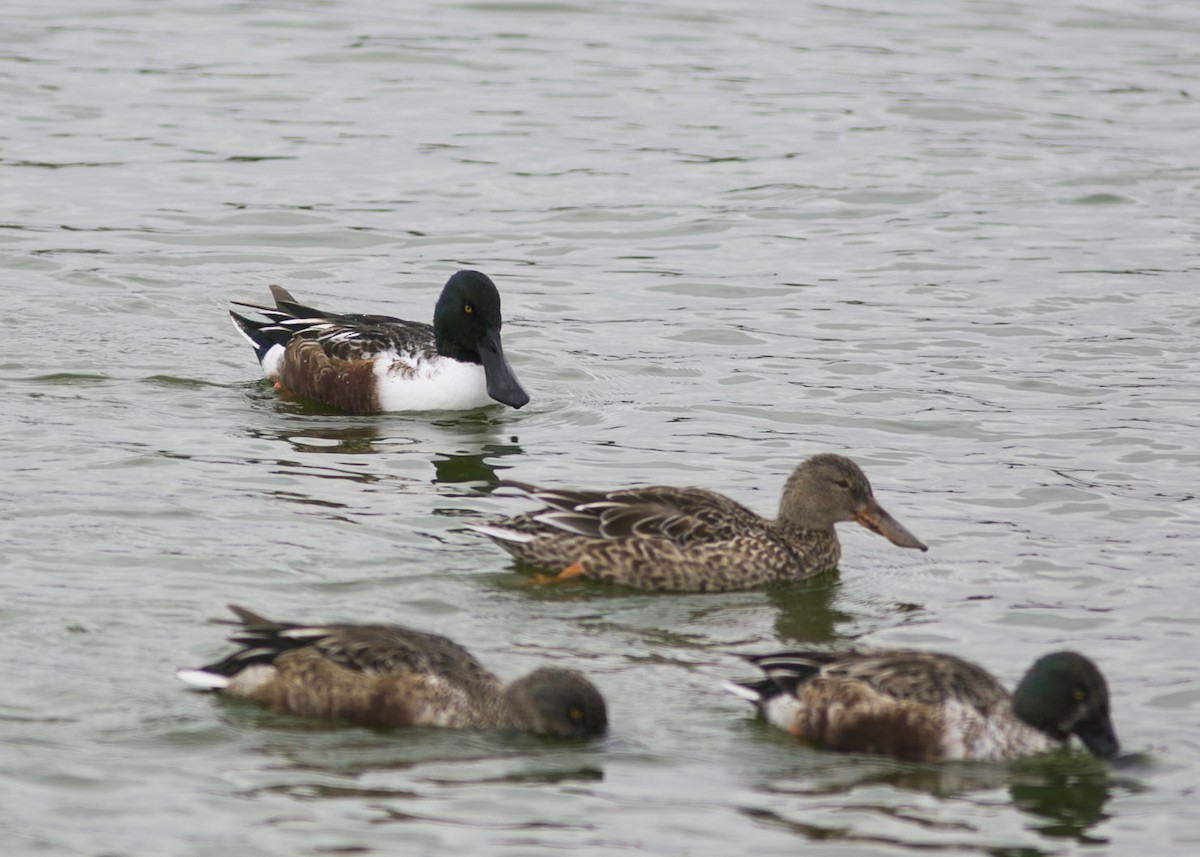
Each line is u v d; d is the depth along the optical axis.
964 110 30.06
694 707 11.98
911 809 10.71
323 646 11.67
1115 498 15.94
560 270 23.22
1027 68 32.41
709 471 16.67
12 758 10.80
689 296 22.30
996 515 15.59
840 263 23.58
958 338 20.77
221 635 12.60
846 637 13.16
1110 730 11.33
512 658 12.60
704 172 27.02
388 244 24.05
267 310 20.17
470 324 18.91
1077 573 14.30
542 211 25.38
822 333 20.98
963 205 25.95
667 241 24.36
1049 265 23.52
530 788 10.80
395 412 18.78
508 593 13.88
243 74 30.94
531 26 34.22
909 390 19.02
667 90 30.77
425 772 10.95
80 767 10.76
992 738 11.31
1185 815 10.67
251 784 10.70
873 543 15.27
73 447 16.58
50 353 19.56
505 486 16.23
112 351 19.86
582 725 11.44
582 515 14.37
